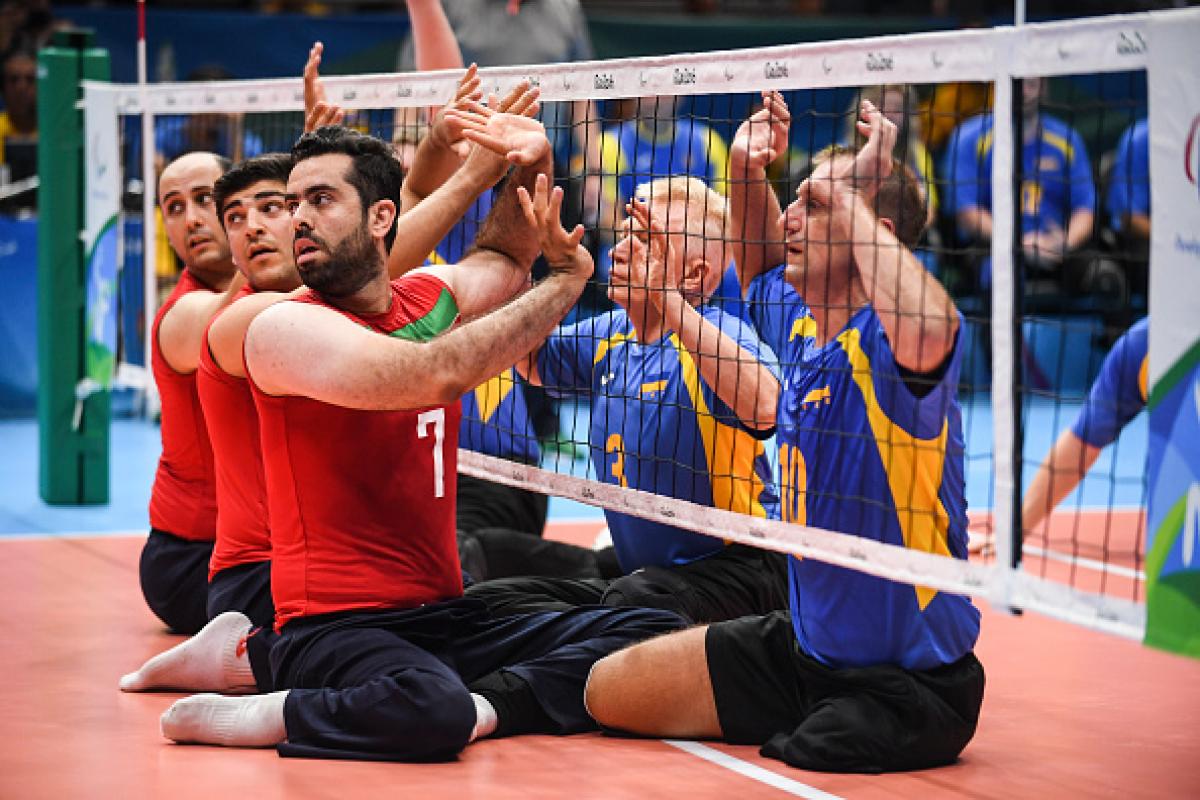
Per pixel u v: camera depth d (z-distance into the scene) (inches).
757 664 142.6
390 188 138.9
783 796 126.9
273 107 219.1
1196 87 108.8
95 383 305.1
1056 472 144.9
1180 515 111.7
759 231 167.2
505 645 149.5
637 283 164.4
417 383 129.3
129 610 204.8
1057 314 448.8
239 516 167.3
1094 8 514.3
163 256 329.7
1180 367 110.8
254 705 139.3
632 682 143.9
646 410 168.7
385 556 143.9
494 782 129.1
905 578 128.7
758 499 167.0
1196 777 136.2
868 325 135.0
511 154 145.5
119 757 135.5
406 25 432.5
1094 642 197.2
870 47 132.3
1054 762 140.7
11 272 425.4
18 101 418.0
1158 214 111.5
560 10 287.6
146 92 263.1
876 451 133.5
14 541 262.5
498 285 152.7
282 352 133.4
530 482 170.1
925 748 135.6
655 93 155.5
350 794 124.5
